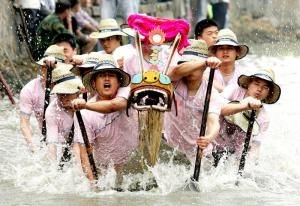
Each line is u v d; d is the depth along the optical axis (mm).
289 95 35094
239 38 63469
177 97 22047
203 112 20781
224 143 22875
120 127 21047
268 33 66062
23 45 41594
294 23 69500
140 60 21109
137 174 21344
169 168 21938
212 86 22062
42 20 39938
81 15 45406
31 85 24516
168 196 19719
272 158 23531
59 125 22766
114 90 20641
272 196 19766
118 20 45094
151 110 20016
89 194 19984
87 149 20328
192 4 56406
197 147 20906
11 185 20938
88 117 20844
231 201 19203
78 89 22453
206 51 21641
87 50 42688
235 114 22406
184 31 21797
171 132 22547
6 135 27312
